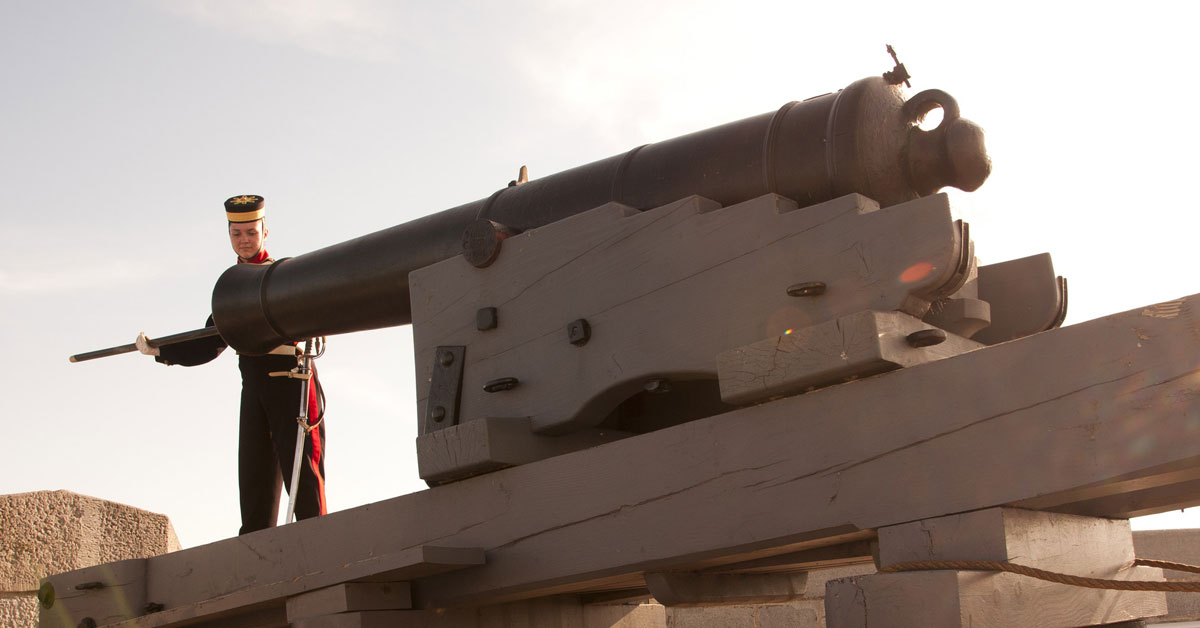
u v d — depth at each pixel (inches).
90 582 154.1
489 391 130.3
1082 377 90.5
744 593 130.7
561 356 125.6
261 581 142.9
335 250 163.3
